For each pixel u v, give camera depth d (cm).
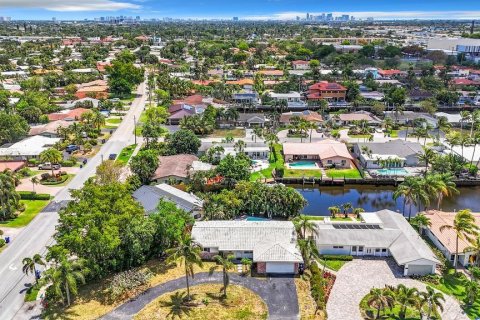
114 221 6856
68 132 14325
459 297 6656
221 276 7062
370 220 8494
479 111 16312
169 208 7812
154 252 7488
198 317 6062
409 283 6994
